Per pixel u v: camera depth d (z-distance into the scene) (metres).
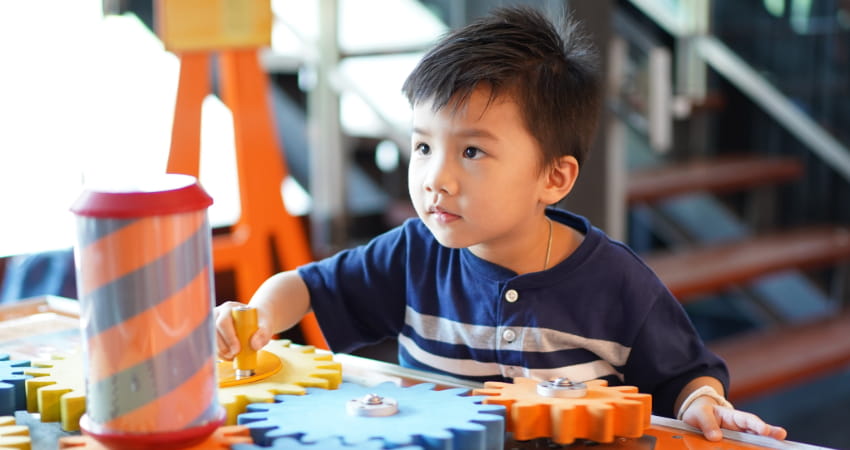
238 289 2.12
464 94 0.75
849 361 2.45
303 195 3.19
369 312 0.96
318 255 2.62
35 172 2.49
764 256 2.73
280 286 0.91
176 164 1.85
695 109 3.16
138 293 0.50
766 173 3.03
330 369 0.70
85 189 0.52
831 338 2.56
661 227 3.28
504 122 0.76
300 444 0.54
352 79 2.76
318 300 0.94
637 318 0.85
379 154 3.24
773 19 3.08
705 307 3.26
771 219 3.13
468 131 0.75
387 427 0.56
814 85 3.00
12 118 2.62
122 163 2.51
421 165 0.78
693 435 0.65
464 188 0.76
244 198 2.06
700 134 3.30
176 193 0.51
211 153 3.06
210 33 1.86
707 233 3.21
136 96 2.77
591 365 0.87
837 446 2.26
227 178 2.92
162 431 0.51
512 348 0.86
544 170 0.81
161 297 0.50
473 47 0.79
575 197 2.10
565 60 0.84
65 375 0.66
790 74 3.06
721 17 3.23
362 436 0.55
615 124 2.13
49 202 2.41
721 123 3.35
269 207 2.08
